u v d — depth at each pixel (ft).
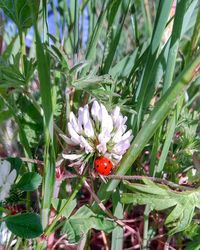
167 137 0.24
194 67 0.19
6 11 0.24
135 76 0.27
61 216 0.22
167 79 0.23
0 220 0.20
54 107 0.25
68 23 0.30
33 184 0.21
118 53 0.37
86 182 0.23
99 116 0.21
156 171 0.24
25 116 0.26
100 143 0.21
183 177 0.26
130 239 0.30
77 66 0.22
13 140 0.25
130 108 0.23
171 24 0.26
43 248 0.22
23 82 0.22
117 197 0.23
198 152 0.25
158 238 0.27
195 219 0.25
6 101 0.23
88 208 0.22
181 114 0.26
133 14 0.30
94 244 0.30
